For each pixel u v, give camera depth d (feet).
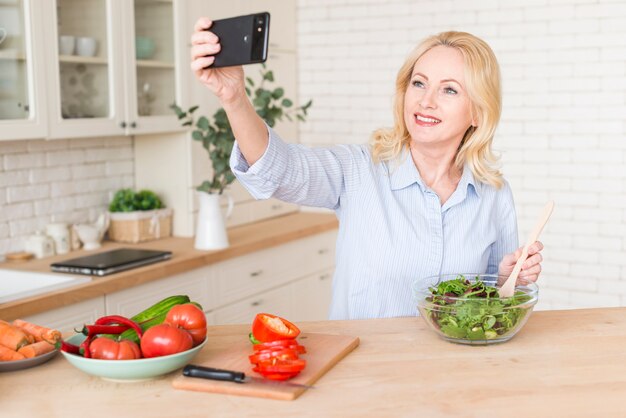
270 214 15.21
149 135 13.20
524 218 14.29
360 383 5.06
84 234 11.87
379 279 7.09
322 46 15.72
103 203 12.89
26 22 9.89
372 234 7.09
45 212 11.85
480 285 6.10
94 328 5.27
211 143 12.56
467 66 6.79
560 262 14.15
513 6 14.01
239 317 12.50
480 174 7.38
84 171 12.51
